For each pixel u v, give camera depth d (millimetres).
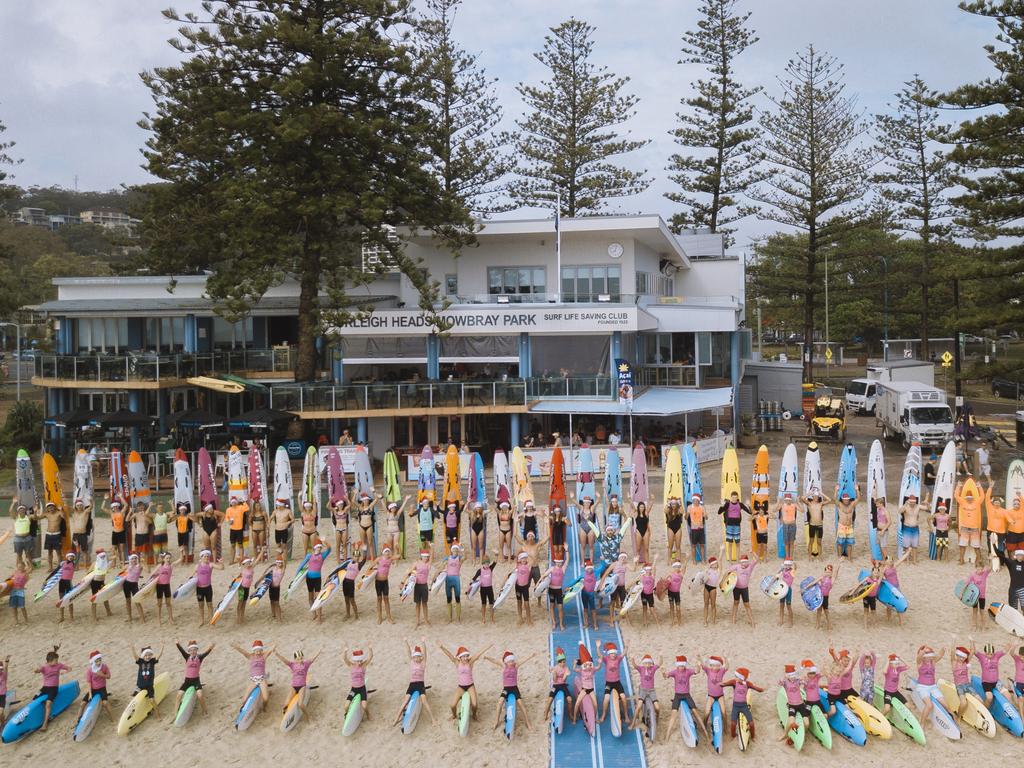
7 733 14805
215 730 15141
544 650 17719
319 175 33875
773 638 18062
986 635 18109
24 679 17094
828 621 18406
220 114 32125
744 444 40438
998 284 37000
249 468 26250
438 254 40594
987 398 58969
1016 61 34156
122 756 14430
